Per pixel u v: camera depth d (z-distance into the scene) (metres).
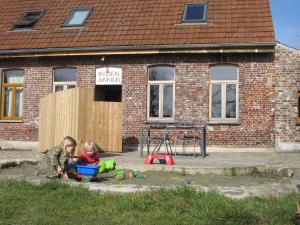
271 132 16.78
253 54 17.02
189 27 17.94
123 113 17.92
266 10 18.16
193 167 10.97
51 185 7.96
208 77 17.30
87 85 18.42
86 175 9.39
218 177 10.58
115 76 18.16
